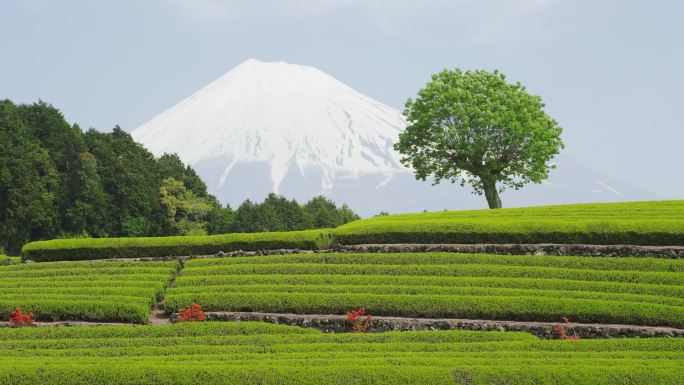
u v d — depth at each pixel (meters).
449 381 19.31
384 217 45.97
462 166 60.06
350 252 38.47
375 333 26.19
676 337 26.66
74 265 37.66
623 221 36.94
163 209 83.81
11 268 37.59
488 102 58.84
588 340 24.38
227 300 31.17
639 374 19.48
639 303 28.86
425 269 33.97
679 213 39.94
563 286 31.39
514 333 26.17
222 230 91.50
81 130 83.81
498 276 33.25
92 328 27.06
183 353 23.61
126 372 19.56
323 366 19.98
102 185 78.75
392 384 19.25
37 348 24.72
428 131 60.47
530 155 59.47
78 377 19.47
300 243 39.09
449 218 43.16
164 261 37.94
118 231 79.25
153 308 32.59
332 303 30.52
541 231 37.28
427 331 26.41
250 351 23.69
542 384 19.28
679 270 33.00
